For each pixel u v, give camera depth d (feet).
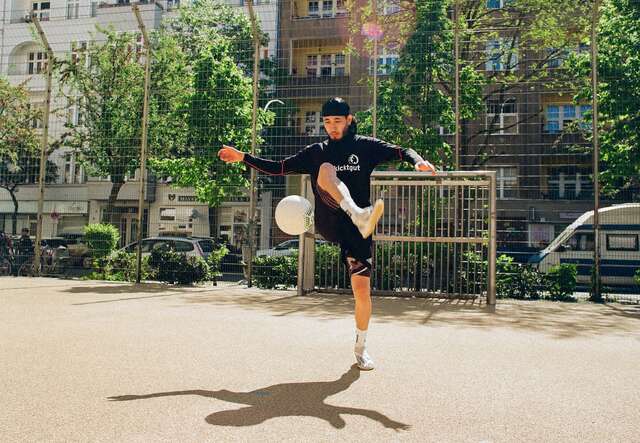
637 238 43.98
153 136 59.57
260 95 68.85
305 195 31.65
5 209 93.50
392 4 48.34
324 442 7.18
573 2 49.34
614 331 18.95
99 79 72.43
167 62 71.67
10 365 11.64
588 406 9.23
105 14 96.84
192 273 36.99
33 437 7.27
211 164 52.90
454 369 11.95
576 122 62.54
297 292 30.91
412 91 43.98
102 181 89.66
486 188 29.58
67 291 30.14
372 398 9.41
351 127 12.25
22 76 98.58
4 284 34.22
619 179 47.09
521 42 54.13
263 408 8.68
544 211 75.87
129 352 13.16
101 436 7.32
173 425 7.79
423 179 30.53
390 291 30.99
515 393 10.02
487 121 79.56
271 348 14.01
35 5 103.30
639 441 7.53
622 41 43.14
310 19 89.10
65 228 90.99
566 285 31.96
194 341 14.84
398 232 31.04
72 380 10.39
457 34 33.88
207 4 86.89
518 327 19.42
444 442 7.30
